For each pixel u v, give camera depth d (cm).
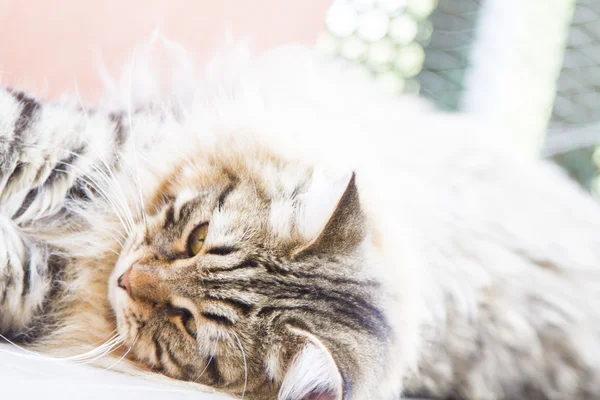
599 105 121
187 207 51
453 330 56
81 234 53
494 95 111
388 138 69
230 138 54
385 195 56
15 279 50
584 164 120
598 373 60
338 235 49
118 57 72
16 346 49
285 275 48
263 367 48
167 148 55
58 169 53
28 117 52
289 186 51
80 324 52
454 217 61
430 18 108
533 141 116
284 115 58
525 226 64
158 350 50
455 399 56
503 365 58
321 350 46
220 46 73
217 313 48
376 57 105
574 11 115
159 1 75
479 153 72
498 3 110
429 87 110
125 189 54
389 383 49
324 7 92
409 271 53
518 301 59
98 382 44
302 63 77
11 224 51
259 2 83
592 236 67
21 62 68
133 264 50
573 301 61
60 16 70
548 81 116
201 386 48
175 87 61
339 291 48
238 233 49
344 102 72
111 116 55
